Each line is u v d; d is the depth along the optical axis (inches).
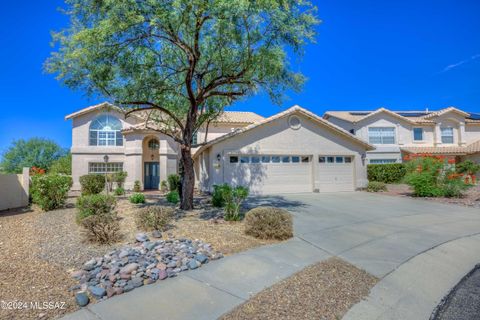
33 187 486.9
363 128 1002.1
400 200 555.2
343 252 238.4
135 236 253.8
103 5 301.9
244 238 266.7
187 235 269.9
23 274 178.4
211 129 965.8
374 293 169.3
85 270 182.4
